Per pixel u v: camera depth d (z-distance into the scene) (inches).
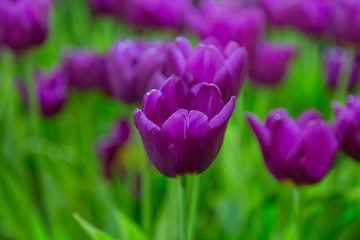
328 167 31.9
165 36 50.6
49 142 51.9
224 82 29.1
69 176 41.7
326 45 64.5
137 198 41.4
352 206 37.1
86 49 44.0
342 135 32.5
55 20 69.4
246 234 38.5
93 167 46.1
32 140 46.5
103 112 59.5
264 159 32.5
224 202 40.9
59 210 39.5
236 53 29.1
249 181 41.9
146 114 28.5
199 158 28.8
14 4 38.3
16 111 50.8
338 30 37.8
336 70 45.1
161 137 28.3
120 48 35.3
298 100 58.0
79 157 46.4
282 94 54.9
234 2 46.4
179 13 48.1
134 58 35.6
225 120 28.2
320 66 55.8
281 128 31.6
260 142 32.2
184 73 29.3
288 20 50.3
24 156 46.6
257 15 34.3
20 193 39.6
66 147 48.4
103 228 39.9
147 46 36.3
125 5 52.8
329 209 37.6
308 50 64.1
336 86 45.6
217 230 39.7
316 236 37.9
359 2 36.7
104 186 43.5
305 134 31.3
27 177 45.6
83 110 48.8
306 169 31.8
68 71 41.1
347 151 33.1
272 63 42.3
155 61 34.3
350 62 39.5
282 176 32.4
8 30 37.4
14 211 39.7
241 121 37.8
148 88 34.9
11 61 45.3
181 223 30.1
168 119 28.2
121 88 35.2
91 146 48.9
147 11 47.6
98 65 40.1
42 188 42.9
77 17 74.9
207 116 28.8
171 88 28.6
